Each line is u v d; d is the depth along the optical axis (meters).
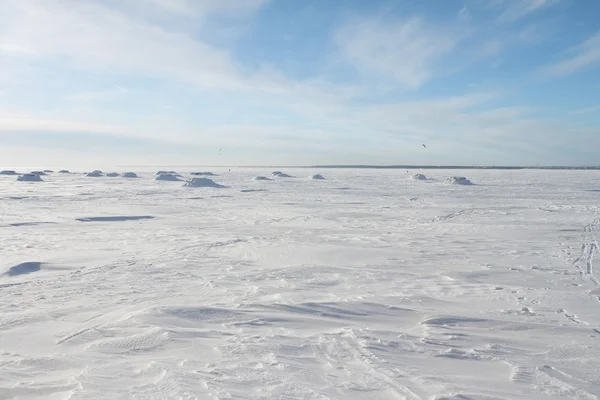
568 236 11.98
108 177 59.81
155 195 27.75
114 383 3.06
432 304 5.59
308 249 9.99
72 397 2.82
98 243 10.71
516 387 3.17
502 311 5.29
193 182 37.66
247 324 4.57
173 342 3.95
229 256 9.12
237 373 3.27
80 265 8.08
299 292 6.16
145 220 15.74
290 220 16.02
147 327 4.37
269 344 3.92
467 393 3.02
